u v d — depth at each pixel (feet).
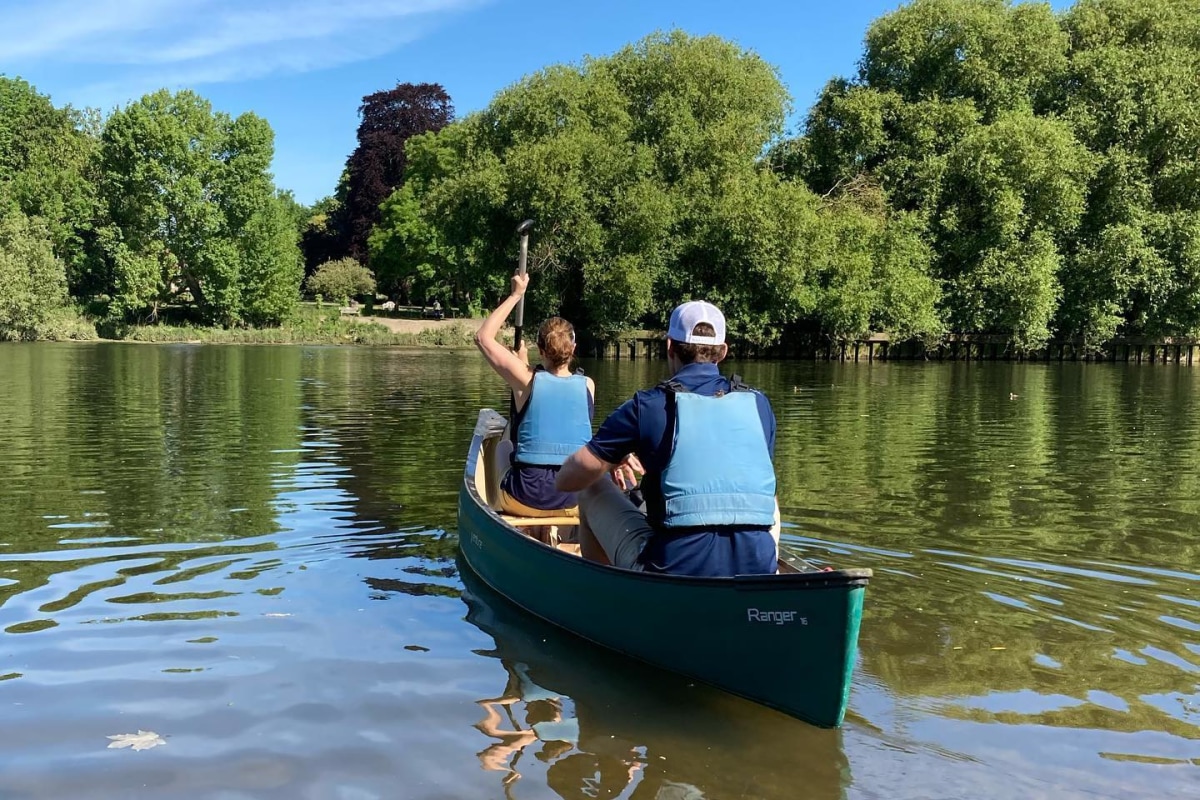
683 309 12.07
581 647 12.93
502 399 47.47
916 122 94.12
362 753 9.65
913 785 9.17
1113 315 95.76
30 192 140.05
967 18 95.50
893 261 89.61
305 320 142.61
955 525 19.94
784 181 97.25
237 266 136.36
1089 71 96.53
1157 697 11.21
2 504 21.09
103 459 27.35
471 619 13.98
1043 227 92.63
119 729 10.05
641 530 12.93
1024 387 60.85
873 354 101.50
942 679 11.76
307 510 20.93
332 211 216.95
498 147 97.25
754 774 9.37
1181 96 93.66
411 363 80.28
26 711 10.43
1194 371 83.76
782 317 93.81
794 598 10.41
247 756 9.50
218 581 15.51
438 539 18.61
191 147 137.59
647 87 96.73
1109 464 28.35
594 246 88.53
